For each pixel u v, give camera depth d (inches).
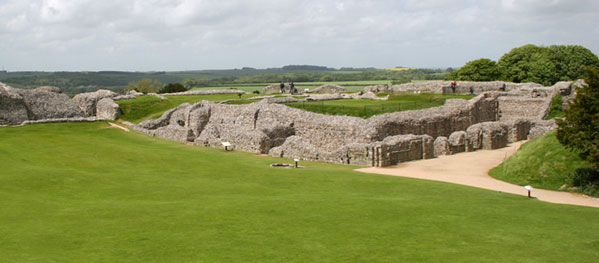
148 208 908.0
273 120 2145.7
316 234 745.0
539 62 4089.6
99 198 1006.4
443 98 2933.1
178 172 1350.9
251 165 1501.0
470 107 2485.2
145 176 1270.9
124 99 3179.1
